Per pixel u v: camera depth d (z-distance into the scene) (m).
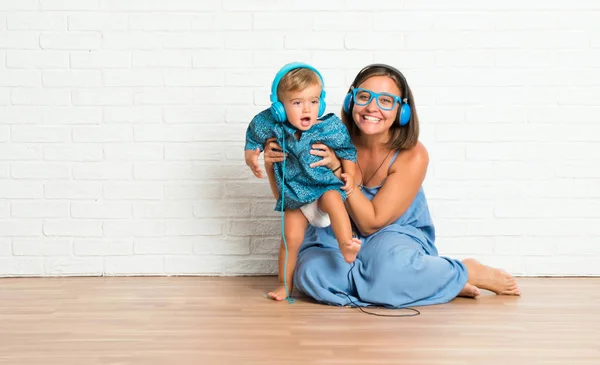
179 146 2.93
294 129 2.42
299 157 2.41
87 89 2.90
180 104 2.92
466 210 2.96
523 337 2.04
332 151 2.47
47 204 2.92
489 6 2.92
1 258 2.92
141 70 2.90
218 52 2.90
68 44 2.89
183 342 1.96
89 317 2.24
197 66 2.91
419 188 2.60
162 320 2.20
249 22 2.90
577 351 1.90
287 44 2.91
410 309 2.39
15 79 2.89
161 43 2.90
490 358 1.83
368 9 2.90
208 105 2.92
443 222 2.96
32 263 2.93
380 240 2.49
